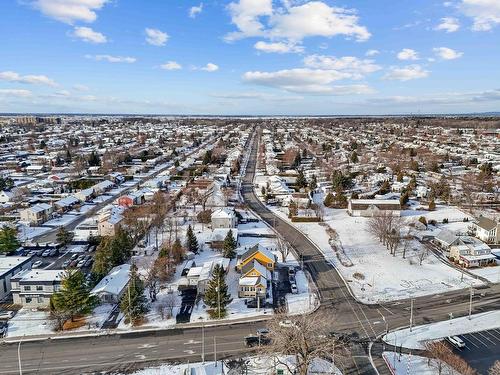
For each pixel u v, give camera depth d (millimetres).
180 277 71938
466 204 121875
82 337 54281
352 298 65062
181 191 132875
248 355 50031
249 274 66938
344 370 46719
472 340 52906
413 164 168625
